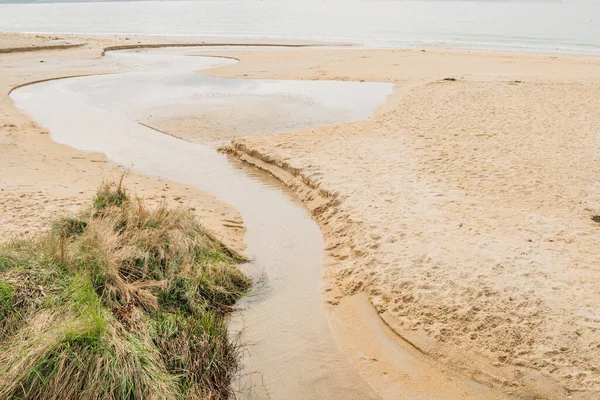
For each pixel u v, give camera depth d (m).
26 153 10.88
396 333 5.11
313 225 7.82
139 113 15.00
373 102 15.90
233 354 4.84
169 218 6.43
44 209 7.38
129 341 4.34
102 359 3.99
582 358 4.40
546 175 8.61
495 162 9.38
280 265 6.60
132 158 10.95
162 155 11.20
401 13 81.12
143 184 9.22
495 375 4.44
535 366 4.42
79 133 12.89
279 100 16.48
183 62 27.20
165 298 5.35
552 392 4.20
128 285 5.21
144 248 5.80
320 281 6.22
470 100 14.91
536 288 5.30
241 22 63.56
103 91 18.61
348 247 6.80
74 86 19.78
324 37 43.34
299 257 6.82
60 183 8.94
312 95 17.25
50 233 5.96
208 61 27.47
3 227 6.58
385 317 5.34
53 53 30.47
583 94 15.13
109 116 14.72
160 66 25.52
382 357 4.84
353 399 4.34
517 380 4.36
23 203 7.63
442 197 7.83
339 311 5.58
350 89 18.25
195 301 5.41
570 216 7.05
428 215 7.20
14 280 4.79
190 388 4.22
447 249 6.20
